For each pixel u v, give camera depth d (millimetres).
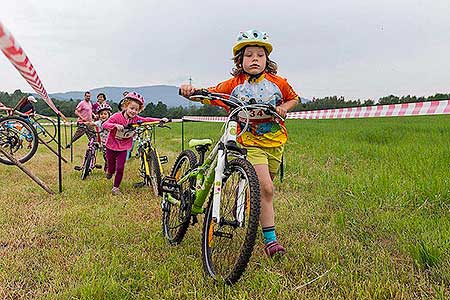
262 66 3555
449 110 5824
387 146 10242
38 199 5785
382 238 3996
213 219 3039
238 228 3225
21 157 8438
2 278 3189
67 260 3572
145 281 3154
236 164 3209
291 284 3098
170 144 15359
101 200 5789
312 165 8156
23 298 2941
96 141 7891
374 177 6023
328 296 2930
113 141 6375
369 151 9320
